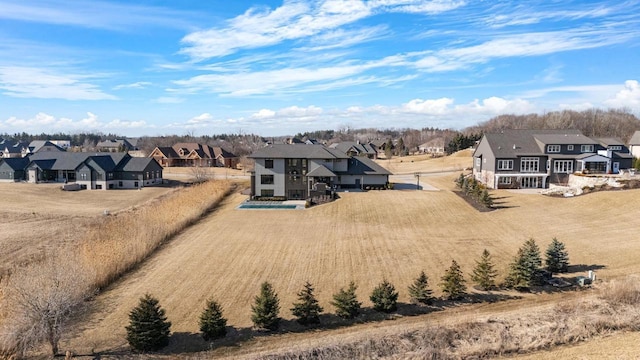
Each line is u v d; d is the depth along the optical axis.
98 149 168.50
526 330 22.78
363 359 20.66
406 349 21.48
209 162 122.88
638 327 22.89
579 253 34.38
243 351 22.09
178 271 33.72
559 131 70.94
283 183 64.69
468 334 22.58
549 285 29.03
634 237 36.97
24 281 27.75
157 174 89.19
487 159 68.00
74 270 28.77
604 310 24.47
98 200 69.81
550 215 46.91
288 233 44.66
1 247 40.66
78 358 21.61
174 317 26.00
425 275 30.11
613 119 167.38
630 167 64.56
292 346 22.27
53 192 75.44
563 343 21.86
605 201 48.62
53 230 47.56
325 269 33.56
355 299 26.25
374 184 68.25
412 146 196.00
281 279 31.70
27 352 22.19
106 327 24.81
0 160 86.62
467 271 32.19
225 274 32.88
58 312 21.98
